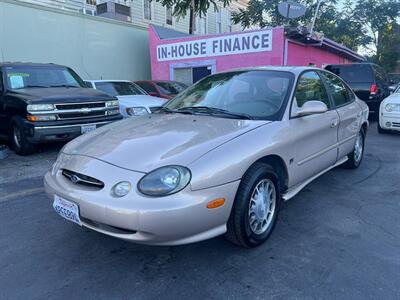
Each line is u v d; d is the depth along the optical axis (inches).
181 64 522.9
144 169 102.4
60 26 430.0
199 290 100.7
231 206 109.3
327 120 162.4
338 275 107.2
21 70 289.4
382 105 343.3
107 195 100.8
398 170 217.8
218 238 130.5
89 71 470.9
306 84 158.1
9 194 178.7
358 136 212.1
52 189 115.1
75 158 117.0
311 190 182.1
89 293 99.7
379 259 115.9
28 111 240.5
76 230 137.9
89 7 606.2
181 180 99.4
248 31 462.0
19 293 99.7
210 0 627.2
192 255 119.1
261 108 141.4
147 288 101.8
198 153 106.6
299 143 139.9
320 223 143.3
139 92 372.5
